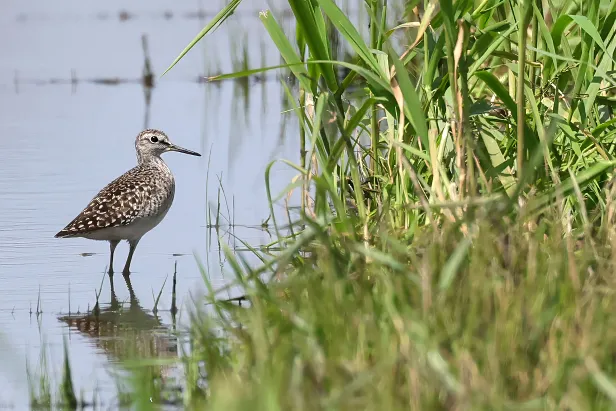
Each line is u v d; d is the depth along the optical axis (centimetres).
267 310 988
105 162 1923
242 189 1769
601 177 1212
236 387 818
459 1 1191
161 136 1608
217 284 1355
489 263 942
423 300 859
